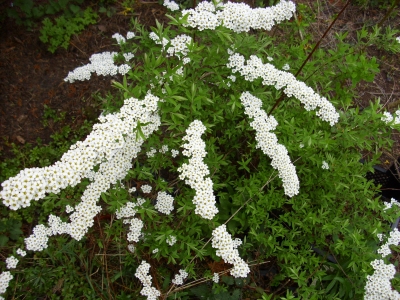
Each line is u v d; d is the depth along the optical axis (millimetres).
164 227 574
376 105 553
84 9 999
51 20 974
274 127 565
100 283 651
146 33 609
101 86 917
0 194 367
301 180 657
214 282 610
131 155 497
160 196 571
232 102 559
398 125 544
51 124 870
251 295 651
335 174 593
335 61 609
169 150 610
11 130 851
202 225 605
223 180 700
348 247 584
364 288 536
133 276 657
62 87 912
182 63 512
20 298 639
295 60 699
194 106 520
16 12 930
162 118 504
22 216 739
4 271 615
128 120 453
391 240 596
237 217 616
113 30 994
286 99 636
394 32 623
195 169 481
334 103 623
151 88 520
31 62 930
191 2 964
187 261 573
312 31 1008
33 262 646
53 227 552
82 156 411
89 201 483
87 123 860
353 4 1062
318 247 631
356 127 575
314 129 594
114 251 678
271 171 610
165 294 569
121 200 513
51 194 553
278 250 626
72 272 633
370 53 994
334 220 590
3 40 934
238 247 658
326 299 587
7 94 886
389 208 606
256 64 544
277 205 598
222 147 706
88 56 958
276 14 528
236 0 951
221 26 482
